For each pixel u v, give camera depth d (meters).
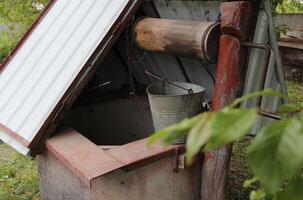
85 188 2.82
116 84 4.24
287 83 6.26
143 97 3.94
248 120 0.64
